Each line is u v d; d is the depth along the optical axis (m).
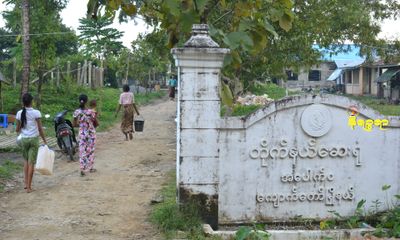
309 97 8.54
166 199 9.56
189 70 8.02
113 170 12.32
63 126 13.59
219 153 8.33
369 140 8.77
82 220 8.54
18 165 12.63
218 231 7.94
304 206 8.62
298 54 15.12
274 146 8.49
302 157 8.57
